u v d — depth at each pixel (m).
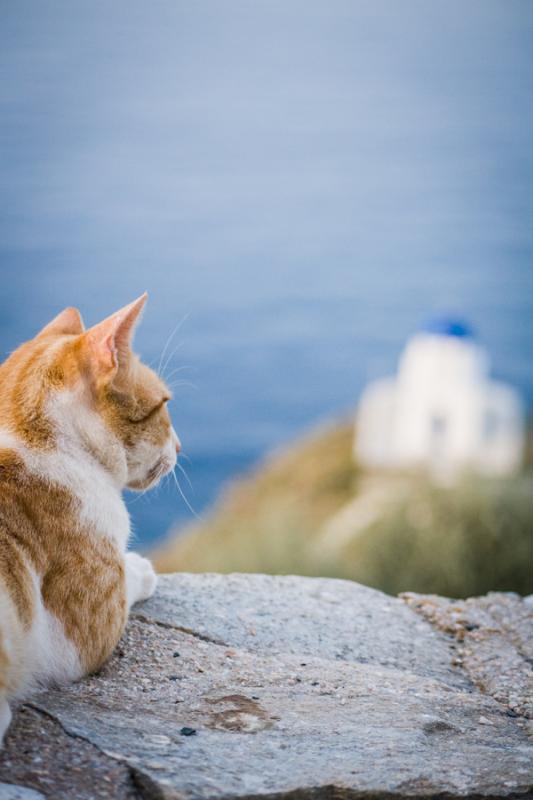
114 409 4.12
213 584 5.04
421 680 4.12
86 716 3.52
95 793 2.99
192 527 16.19
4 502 3.84
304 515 15.03
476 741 3.58
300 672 4.08
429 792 3.14
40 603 3.81
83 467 4.05
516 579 11.92
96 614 3.94
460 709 3.88
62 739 3.28
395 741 3.46
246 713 3.66
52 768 3.10
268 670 4.08
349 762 3.29
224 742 3.39
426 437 17.38
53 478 3.96
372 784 3.14
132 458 4.24
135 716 3.58
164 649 4.20
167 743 3.34
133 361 4.24
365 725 3.60
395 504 12.60
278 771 3.20
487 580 11.89
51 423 4.04
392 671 4.21
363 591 5.22
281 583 5.17
